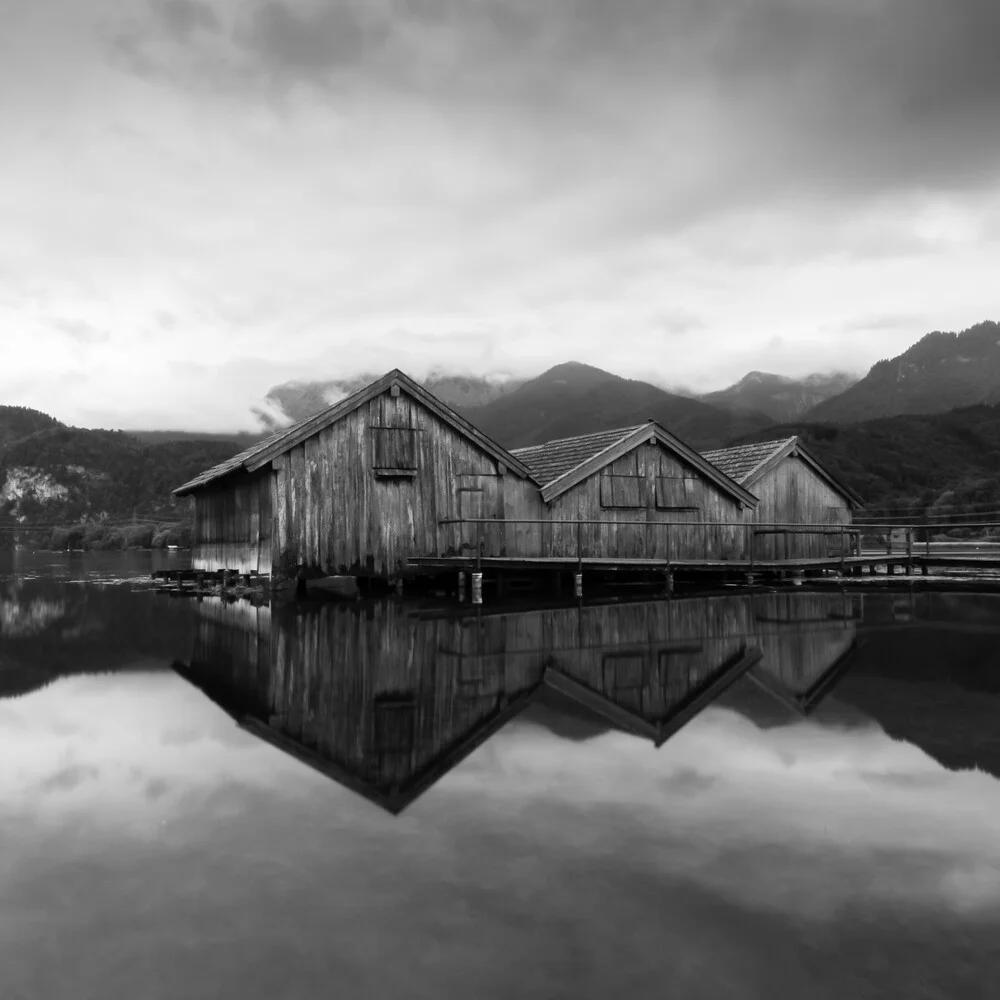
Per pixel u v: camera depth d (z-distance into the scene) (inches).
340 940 137.7
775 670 384.2
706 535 1001.5
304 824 188.9
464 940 137.1
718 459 1186.6
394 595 819.4
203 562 1071.6
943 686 343.6
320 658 427.2
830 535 1124.5
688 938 137.9
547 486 894.4
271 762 239.6
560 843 176.4
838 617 601.9
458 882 157.9
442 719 290.5
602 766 232.2
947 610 649.6
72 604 750.5
